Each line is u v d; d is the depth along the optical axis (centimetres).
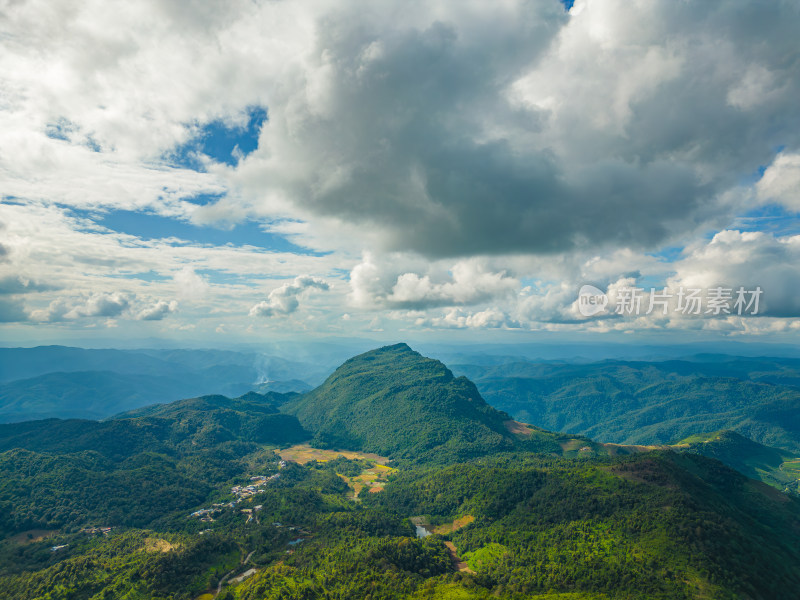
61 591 17112
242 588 17912
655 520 19025
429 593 17412
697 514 18762
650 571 16525
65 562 18825
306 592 17200
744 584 15662
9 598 17112
